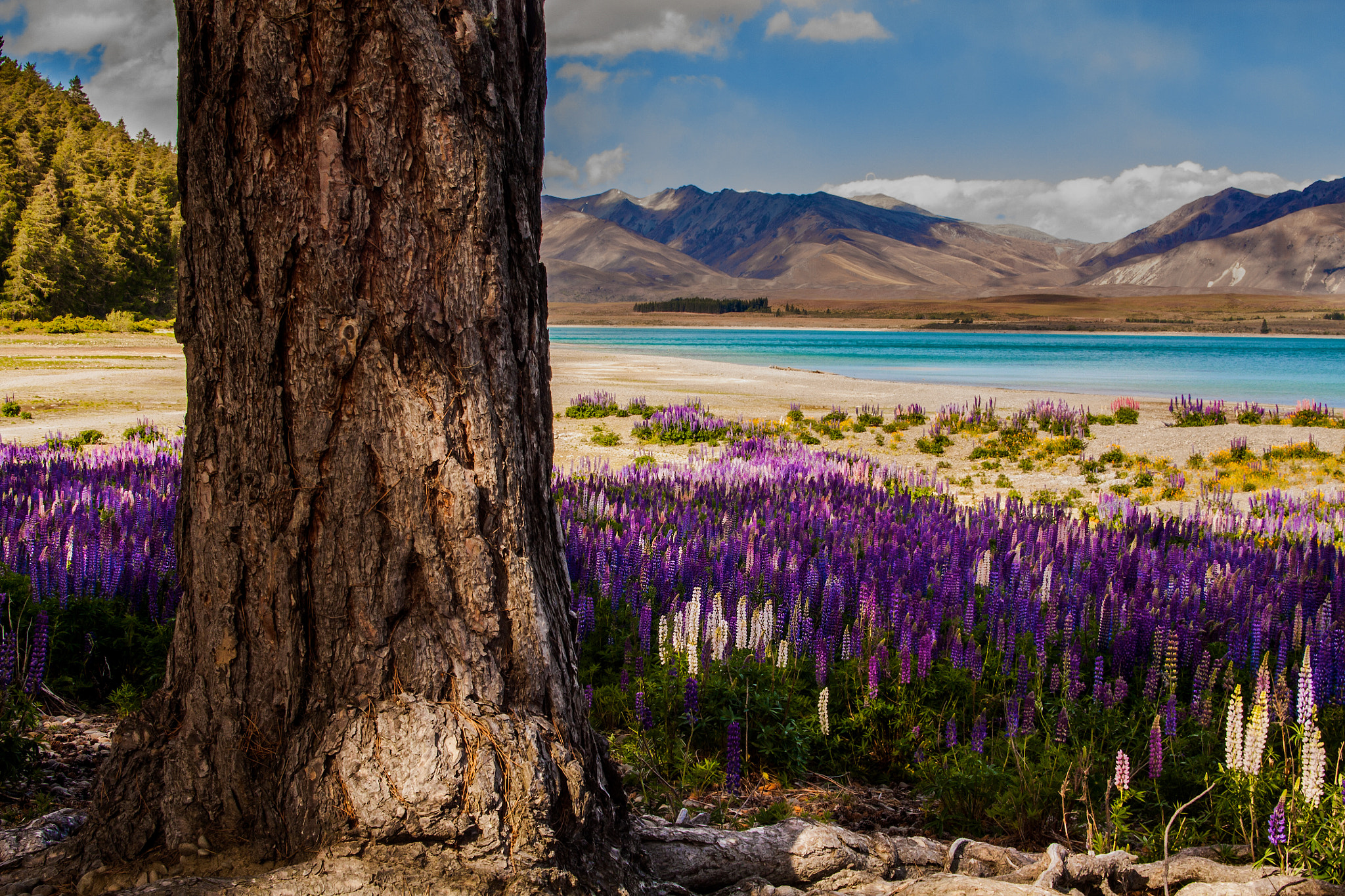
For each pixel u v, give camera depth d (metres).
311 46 2.77
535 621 3.02
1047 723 5.23
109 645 6.03
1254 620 6.29
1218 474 18.80
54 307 93.00
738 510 10.57
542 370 3.36
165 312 111.31
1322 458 20.28
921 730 5.38
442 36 2.84
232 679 2.89
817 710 5.54
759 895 3.15
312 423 2.83
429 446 2.86
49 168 113.19
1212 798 4.36
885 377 54.84
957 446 23.03
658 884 3.09
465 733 2.74
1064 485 18.38
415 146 2.84
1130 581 7.72
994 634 6.52
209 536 2.93
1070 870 3.32
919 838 3.98
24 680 4.73
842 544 8.23
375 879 2.54
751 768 5.11
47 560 6.34
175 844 2.83
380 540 2.84
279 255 2.80
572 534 8.21
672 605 6.46
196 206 2.91
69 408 25.16
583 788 2.92
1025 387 45.94
